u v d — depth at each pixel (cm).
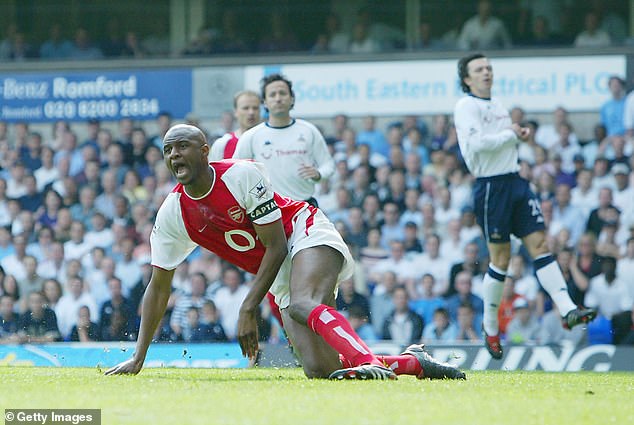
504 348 2052
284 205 1138
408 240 2689
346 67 2875
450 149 2791
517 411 791
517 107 2808
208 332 2477
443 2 2977
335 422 707
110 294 2677
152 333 1193
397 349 2108
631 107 2752
